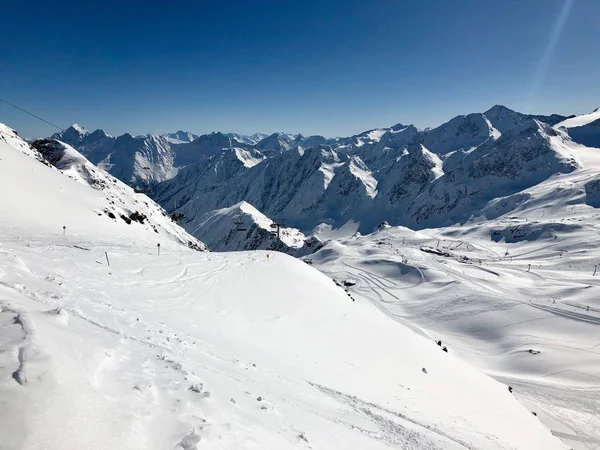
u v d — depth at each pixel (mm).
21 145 98438
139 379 6781
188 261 33719
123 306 15734
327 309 32750
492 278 140375
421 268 152000
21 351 5223
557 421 54406
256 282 32250
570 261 161625
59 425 4391
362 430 11461
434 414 18234
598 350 83375
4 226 36375
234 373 11805
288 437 7844
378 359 24594
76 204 60781
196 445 5293
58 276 16047
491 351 91625
